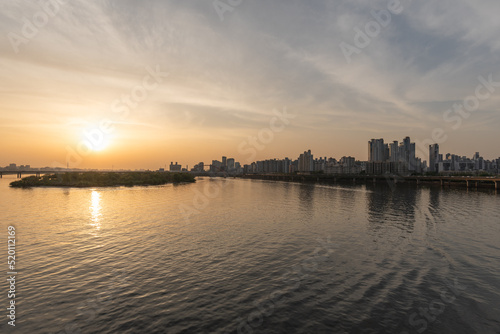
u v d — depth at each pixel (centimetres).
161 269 1930
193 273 1858
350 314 1357
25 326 1239
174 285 1672
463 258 2169
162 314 1349
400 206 5278
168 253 2286
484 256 2216
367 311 1385
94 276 1800
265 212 4544
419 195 7481
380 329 1236
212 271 1895
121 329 1227
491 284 1689
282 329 1234
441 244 2561
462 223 3559
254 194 8269
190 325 1260
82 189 9506
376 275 1834
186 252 2314
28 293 1554
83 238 2766
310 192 9044
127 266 1984
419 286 1664
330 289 1625
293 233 3000
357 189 10338
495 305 1438
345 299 1507
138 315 1338
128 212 4472
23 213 4319
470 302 1470
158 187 11019
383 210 4762
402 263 2059
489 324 1273
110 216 4072
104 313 1352
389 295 1551
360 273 1867
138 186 11531
